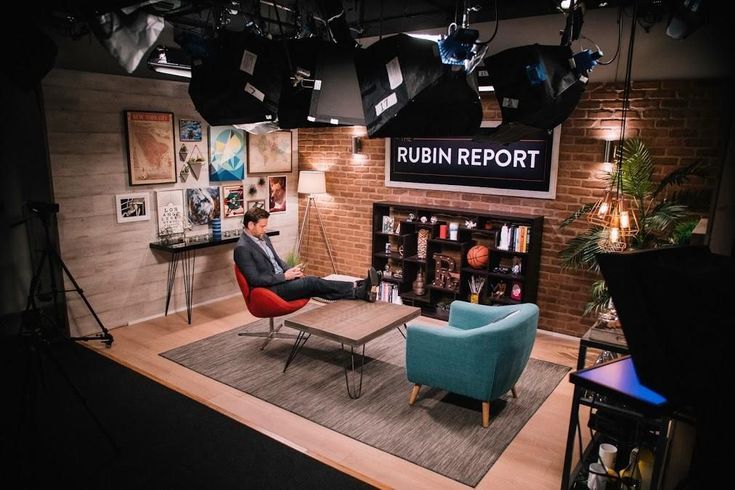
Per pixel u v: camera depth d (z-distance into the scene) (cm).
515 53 248
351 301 470
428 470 310
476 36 214
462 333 344
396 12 388
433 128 248
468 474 306
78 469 299
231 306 605
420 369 365
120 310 531
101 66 465
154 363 450
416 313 443
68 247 482
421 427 354
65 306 486
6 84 442
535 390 411
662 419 233
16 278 483
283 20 430
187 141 564
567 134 493
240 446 325
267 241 519
